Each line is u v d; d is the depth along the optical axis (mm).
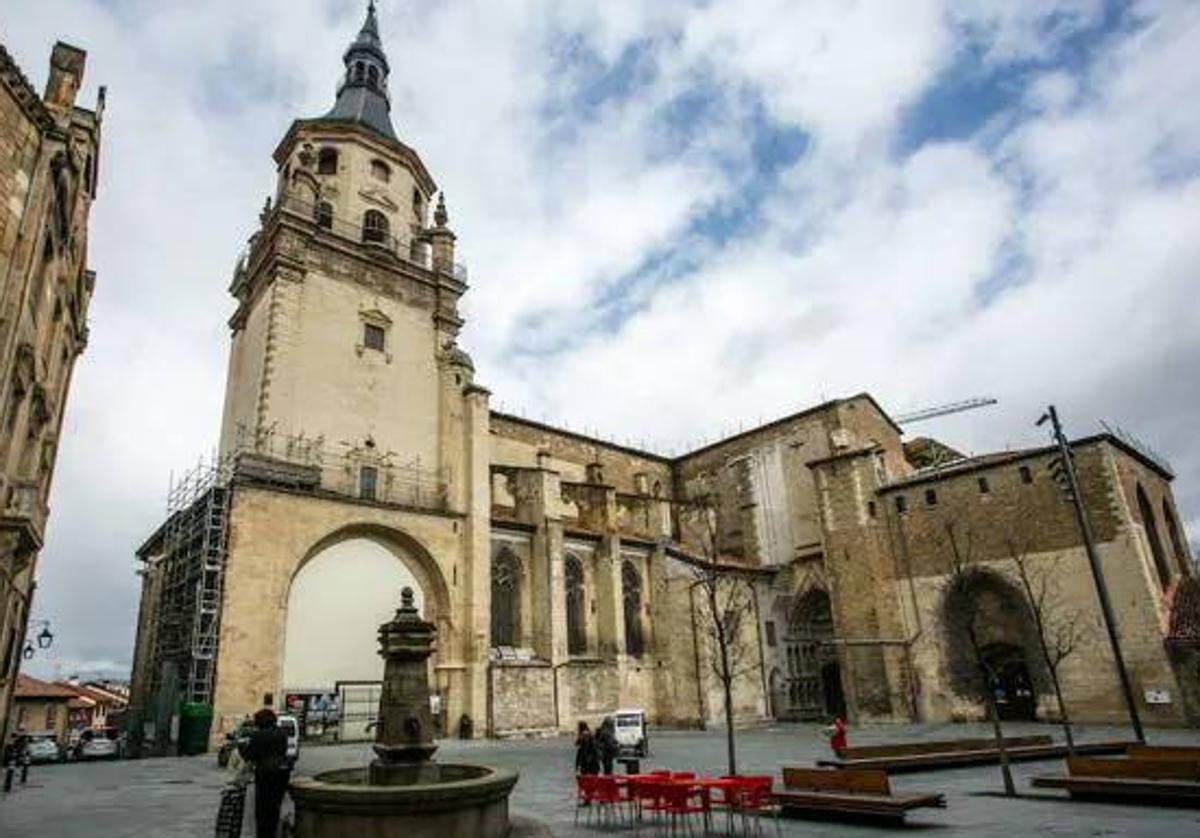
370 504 34531
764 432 57031
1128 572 34250
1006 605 38344
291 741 22078
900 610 41656
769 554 53625
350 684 32094
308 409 35562
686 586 44031
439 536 36719
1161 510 40125
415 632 11938
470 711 34688
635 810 15320
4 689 21219
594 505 47031
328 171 42594
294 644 31234
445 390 40844
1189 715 31516
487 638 36375
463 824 8680
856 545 43875
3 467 17031
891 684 40531
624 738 25188
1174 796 14219
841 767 19359
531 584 41344
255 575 30016
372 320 39469
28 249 17062
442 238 44281
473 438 39625
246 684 28703
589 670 40125
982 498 39688
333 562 33406
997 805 14844
